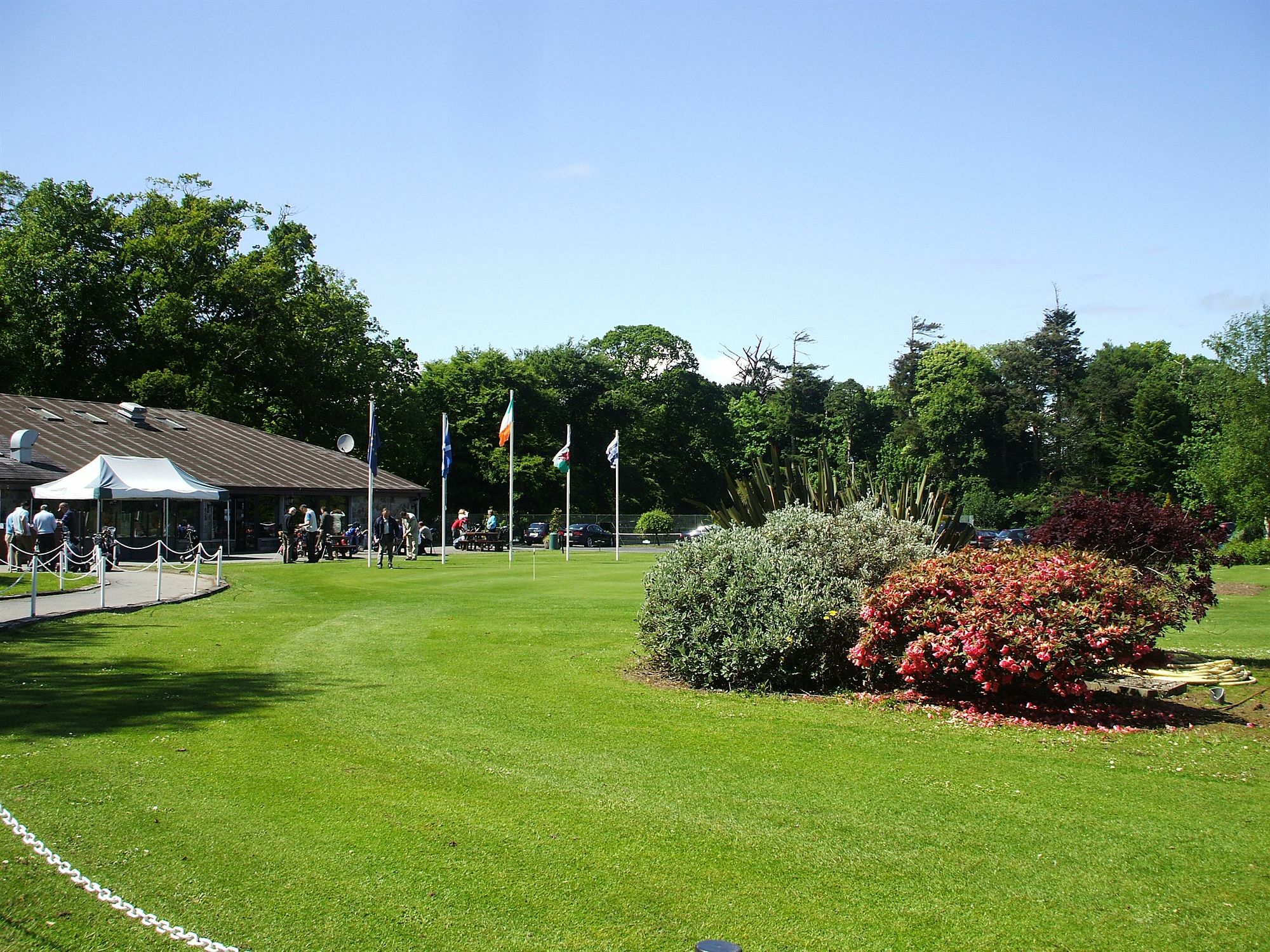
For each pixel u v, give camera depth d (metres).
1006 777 7.18
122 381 47.78
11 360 45.97
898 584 9.74
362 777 6.96
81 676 10.61
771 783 7.01
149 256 48.00
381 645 13.22
